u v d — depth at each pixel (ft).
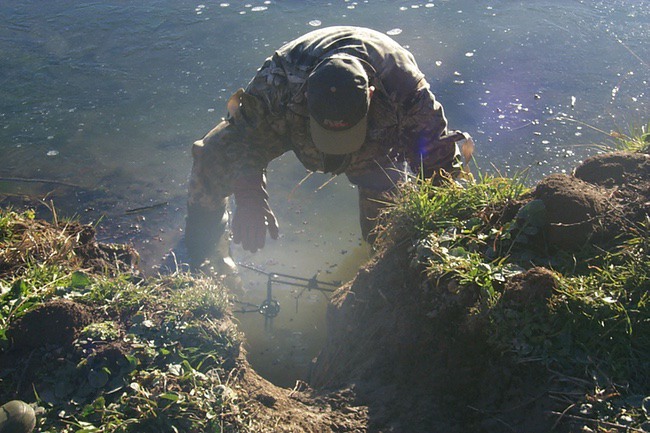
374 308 5.65
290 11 12.74
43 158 9.53
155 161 9.48
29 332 5.07
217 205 7.42
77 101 10.64
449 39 11.60
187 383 4.90
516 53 11.13
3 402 4.81
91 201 8.82
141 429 4.60
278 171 9.34
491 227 5.54
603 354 4.66
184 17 12.67
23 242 6.21
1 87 10.92
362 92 5.61
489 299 4.91
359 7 12.83
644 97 9.91
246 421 4.80
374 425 4.87
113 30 12.34
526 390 4.67
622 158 5.80
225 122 6.91
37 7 13.20
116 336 5.19
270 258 8.04
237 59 11.44
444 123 6.21
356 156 6.34
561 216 5.28
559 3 12.69
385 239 6.02
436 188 5.90
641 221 5.27
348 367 5.49
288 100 6.14
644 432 4.20
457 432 4.70
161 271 7.75
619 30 11.67
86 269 6.25
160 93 10.77
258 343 6.83
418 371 5.12
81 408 4.75
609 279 4.93
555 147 9.11
